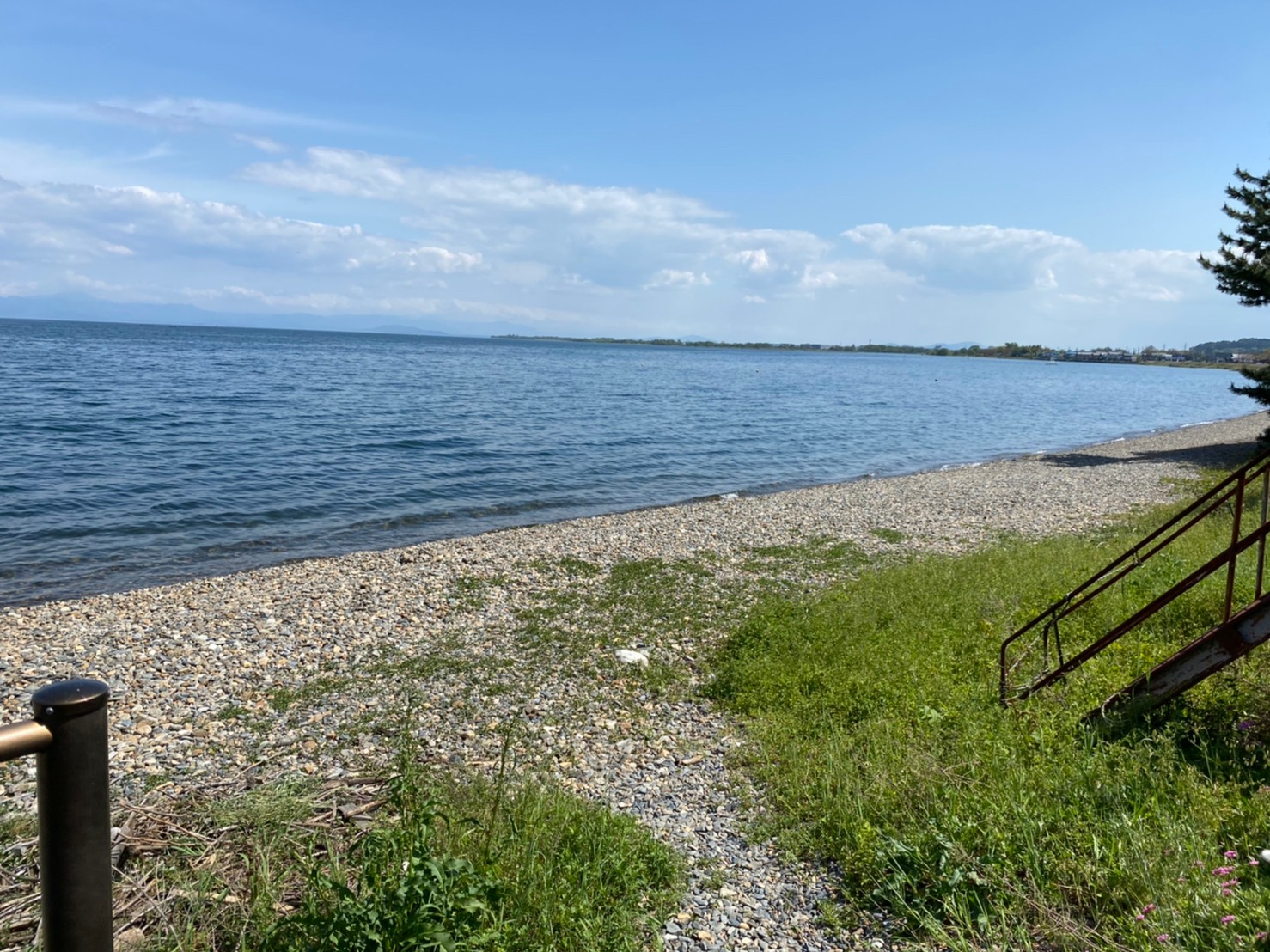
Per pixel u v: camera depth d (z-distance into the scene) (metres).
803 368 163.62
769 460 37.25
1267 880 4.61
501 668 10.42
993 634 10.24
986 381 128.00
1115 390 115.69
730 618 12.69
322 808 6.23
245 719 8.80
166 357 88.19
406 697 9.44
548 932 4.61
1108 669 8.34
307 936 4.31
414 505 24.14
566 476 30.25
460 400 55.34
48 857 2.51
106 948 2.61
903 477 32.12
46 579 15.98
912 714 7.87
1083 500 24.73
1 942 4.48
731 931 5.00
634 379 94.06
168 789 6.98
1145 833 5.23
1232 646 6.77
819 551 17.80
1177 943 4.30
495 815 5.70
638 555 17.28
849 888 5.43
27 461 26.50
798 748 7.54
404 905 4.11
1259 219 28.78
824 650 10.14
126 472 25.83
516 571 15.75
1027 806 5.66
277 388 57.16
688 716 8.91
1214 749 6.47
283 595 13.90
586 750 7.99
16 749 2.38
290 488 25.25
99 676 10.12
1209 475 28.12
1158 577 12.11
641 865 5.49
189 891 4.91
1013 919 4.76
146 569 16.94
